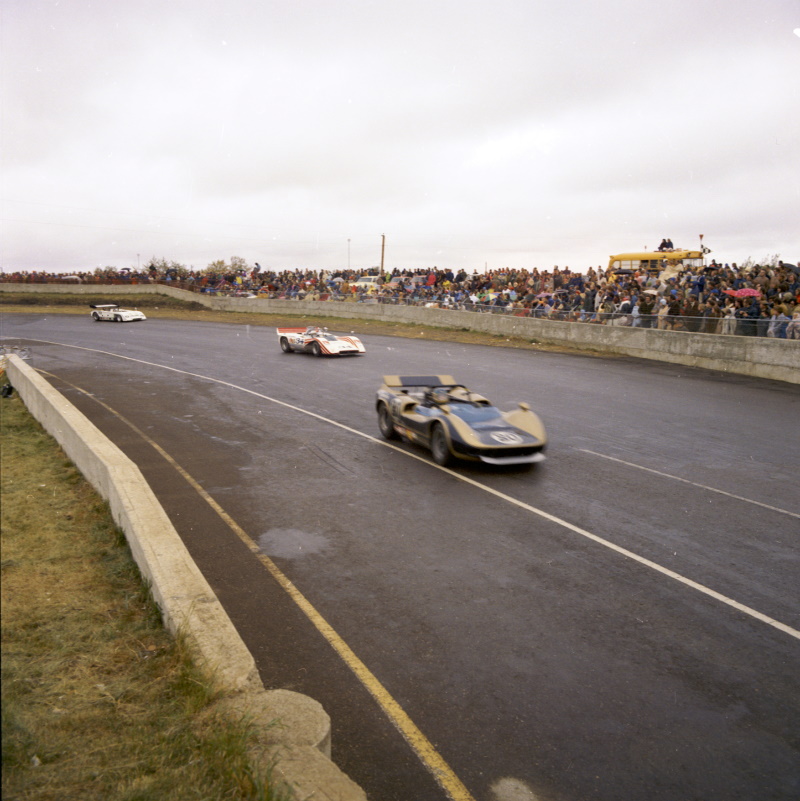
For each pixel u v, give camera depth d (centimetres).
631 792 379
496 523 793
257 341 2973
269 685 471
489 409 1095
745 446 1155
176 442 1200
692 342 2094
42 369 2214
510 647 524
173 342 2969
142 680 427
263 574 651
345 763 397
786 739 423
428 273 3859
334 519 805
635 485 941
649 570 664
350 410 1492
